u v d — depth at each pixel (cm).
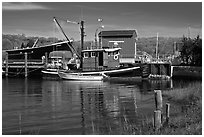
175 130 1534
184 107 2461
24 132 1884
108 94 3912
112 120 2208
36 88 4734
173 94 3172
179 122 1702
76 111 2625
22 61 8288
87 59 6762
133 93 4009
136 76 6462
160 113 1628
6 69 7725
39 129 1953
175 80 6259
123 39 8825
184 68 6875
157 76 6631
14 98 3503
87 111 2617
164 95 3300
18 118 2306
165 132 1519
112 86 5059
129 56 8756
